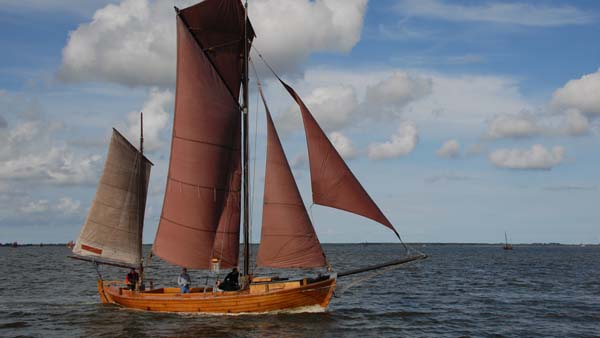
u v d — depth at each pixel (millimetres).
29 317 32188
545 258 137500
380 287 50000
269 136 29516
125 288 35188
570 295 43938
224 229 31094
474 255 169625
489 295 43688
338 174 28531
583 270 77875
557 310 35625
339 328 28422
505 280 58562
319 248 29438
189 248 31625
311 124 28594
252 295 29656
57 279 60344
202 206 31359
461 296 42969
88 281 57750
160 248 32625
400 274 68438
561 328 29672
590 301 40188
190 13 30562
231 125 30891
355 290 47250
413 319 31969
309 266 29375
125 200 36500
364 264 96812
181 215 31828
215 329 27250
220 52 30953
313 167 28750
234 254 31078
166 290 34188
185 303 31016
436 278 61281
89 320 30656
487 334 28094
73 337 26750
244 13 30750
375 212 28656
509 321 31594
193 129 31328
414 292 45719
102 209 35875
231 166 31109
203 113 31125
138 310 33062
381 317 32406
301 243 29281
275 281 30047
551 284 53750
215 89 30844
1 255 162750
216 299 30312
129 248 36344
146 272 70875
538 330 29125
